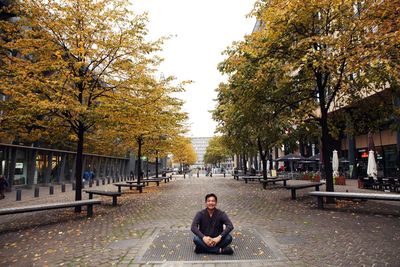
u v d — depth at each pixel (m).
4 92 10.77
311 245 6.79
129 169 57.97
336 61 10.34
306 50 11.38
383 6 10.10
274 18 11.41
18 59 11.57
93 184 32.75
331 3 11.30
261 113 14.33
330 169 13.59
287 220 9.80
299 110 15.00
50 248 7.09
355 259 5.80
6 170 25.89
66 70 11.32
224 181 35.06
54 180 33.34
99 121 11.95
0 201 18.00
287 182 29.41
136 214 11.62
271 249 6.43
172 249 6.53
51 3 11.77
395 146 27.73
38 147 29.39
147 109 13.55
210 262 5.64
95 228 9.20
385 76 11.45
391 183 18.28
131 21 12.41
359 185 21.36
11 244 7.65
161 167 88.94
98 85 13.08
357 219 9.79
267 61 12.22
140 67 13.29
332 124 17.36
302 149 48.56
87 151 37.81
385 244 6.80
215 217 6.25
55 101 10.65
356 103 15.10
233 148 31.91
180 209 12.67
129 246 6.95
